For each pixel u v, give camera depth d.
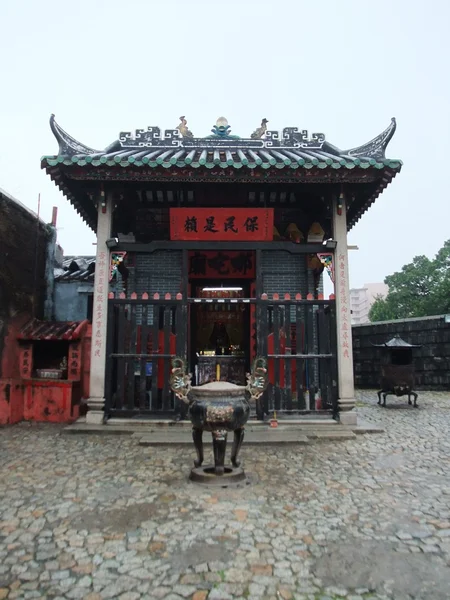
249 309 13.10
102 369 9.25
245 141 11.26
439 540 4.10
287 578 3.45
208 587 3.31
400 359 13.22
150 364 10.41
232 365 13.84
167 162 8.69
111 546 3.94
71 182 9.48
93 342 9.33
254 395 6.01
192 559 3.72
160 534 4.18
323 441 8.19
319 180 9.11
